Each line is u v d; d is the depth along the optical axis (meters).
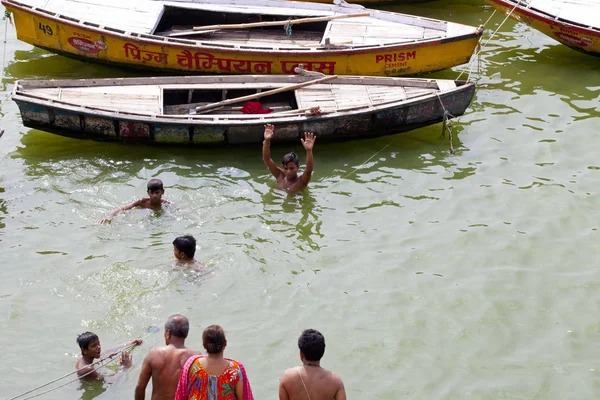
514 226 9.83
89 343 7.10
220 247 9.27
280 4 14.88
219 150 11.64
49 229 9.53
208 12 15.01
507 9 14.85
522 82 13.93
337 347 7.75
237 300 8.37
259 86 12.38
